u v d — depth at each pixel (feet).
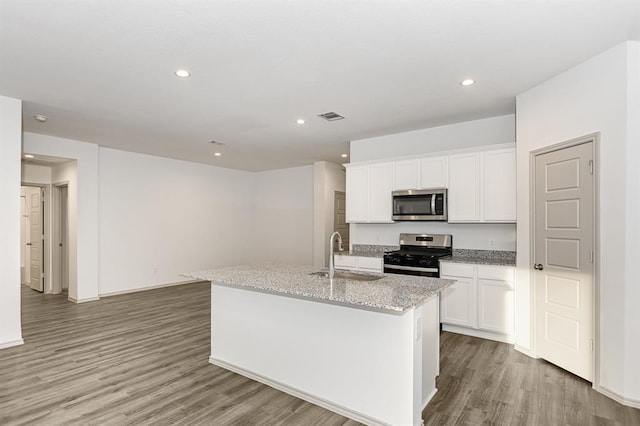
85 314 16.37
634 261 8.21
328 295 7.40
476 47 8.62
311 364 8.68
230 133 16.84
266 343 9.57
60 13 7.23
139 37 8.20
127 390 9.02
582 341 9.39
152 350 11.84
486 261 13.28
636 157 8.20
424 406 8.18
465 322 13.17
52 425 7.43
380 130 16.19
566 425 7.43
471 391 8.95
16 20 7.46
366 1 6.81
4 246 11.96
